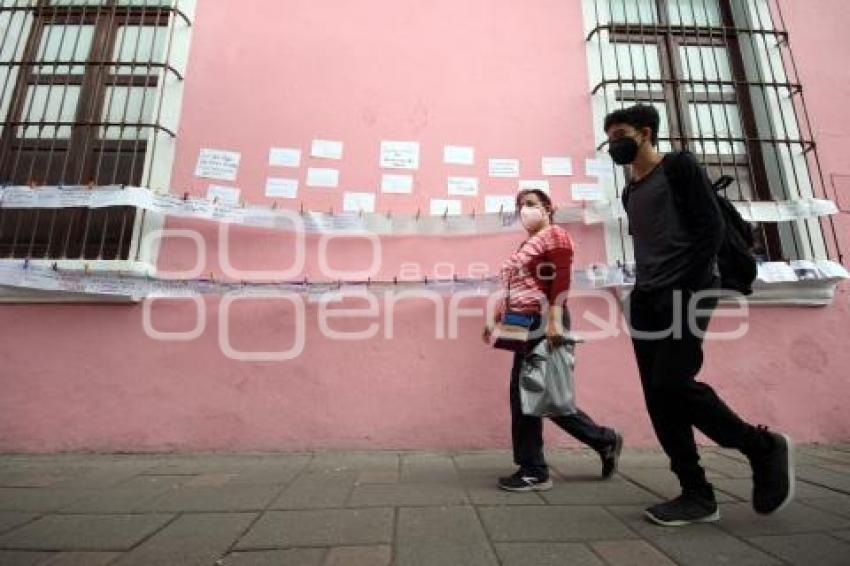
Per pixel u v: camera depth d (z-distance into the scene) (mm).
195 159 3242
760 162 3469
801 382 3143
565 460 2814
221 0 3500
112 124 3104
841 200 3377
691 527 1839
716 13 3719
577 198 3328
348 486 2312
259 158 3289
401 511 1996
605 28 3504
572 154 3396
